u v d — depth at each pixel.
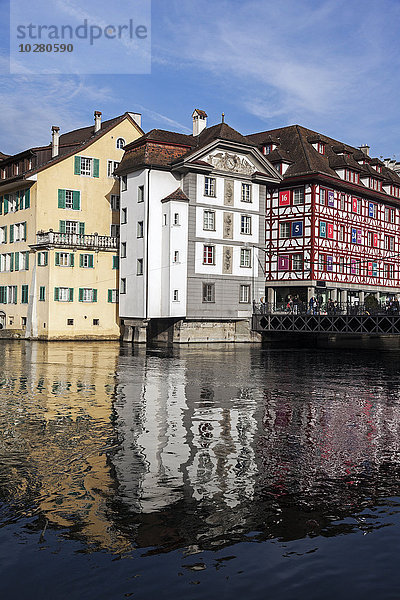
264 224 44.06
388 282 56.34
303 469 9.38
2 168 50.00
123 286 41.62
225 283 41.62
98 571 5.68
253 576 5.63
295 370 25.66
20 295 44.78
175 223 39.09
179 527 6.79
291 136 51.66
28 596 5.21
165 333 41.69
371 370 26.33
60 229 43.84
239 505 7.58
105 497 7.76
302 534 6.67
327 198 48.03
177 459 9.79
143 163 38.88
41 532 6.58
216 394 17.56
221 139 40.25
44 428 12.02
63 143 52.34
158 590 5.34
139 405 15.10
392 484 8.62
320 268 47.06
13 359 27.09
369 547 6.33
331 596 5.27
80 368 23.83
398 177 61.62
